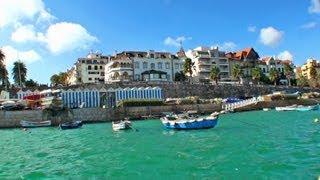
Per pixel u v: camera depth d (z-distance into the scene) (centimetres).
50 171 2389
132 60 12700
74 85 9431
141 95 8819
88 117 7250
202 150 3014
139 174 2177
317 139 3341
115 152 3139
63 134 5112
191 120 5009
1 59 10869
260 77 14150
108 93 8450
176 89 10538
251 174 2034
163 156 2786
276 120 5953
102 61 14650
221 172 2123
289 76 15775
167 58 13362
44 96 7588
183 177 2050
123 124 5378
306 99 10069
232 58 15600
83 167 2484
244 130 4572
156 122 6825
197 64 14662
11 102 6988
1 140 4484
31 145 3900
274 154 2617
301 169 2078
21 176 2256
